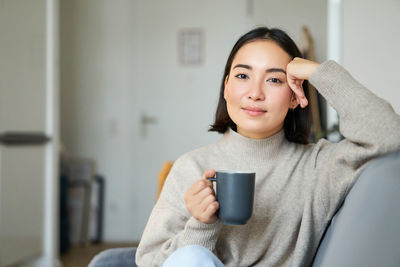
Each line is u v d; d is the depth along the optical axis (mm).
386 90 2004
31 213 3281
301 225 1042
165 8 4684
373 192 738
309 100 1193
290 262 1076
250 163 1131
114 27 4730
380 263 746
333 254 793
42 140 3398
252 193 838
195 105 4660
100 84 4742
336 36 3445
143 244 1048
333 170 1009
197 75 4652
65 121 4754
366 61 2025
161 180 1445
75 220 4402
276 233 1089
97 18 4734
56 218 3553
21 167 3135
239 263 1072
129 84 4723
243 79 1079
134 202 4695
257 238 1083
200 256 829
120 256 1168
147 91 4711
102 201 4590
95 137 4734
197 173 1116
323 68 1012
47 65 3502
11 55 3000
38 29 3354
